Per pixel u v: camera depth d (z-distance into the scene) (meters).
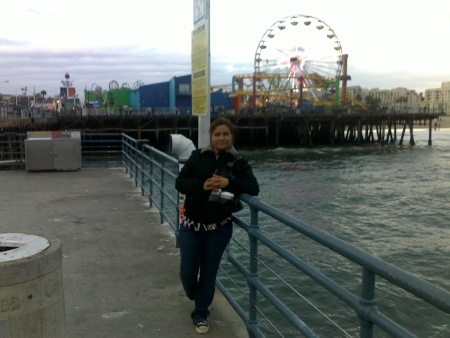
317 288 9.86
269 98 80.06
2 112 41.28
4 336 2.19
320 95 84.50
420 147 68.38
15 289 2.19
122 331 3.67
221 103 73.06
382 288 9.99
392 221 18.92
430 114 74.00
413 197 25.02
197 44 5.07
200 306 3.69
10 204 8.38
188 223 3.50
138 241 6.13
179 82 61.62
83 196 9.14
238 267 3.67
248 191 3.32
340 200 23.97
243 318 3.54
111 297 4.33
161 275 4.90
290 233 14.26
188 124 56.38
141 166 9.38
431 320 8.80
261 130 65.88
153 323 3.81
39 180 11.08
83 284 4.65
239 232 13.32
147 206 8.27
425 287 1.58
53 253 2.35
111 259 5.42
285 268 10.84
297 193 26.39
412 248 14.75
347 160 48.09
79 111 53.06
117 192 9.57
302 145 65.38
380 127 73.50
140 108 59.38
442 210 21.33
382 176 34.97
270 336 7.54
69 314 3.97
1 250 2.51
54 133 13.30
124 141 12.99
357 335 8.00
